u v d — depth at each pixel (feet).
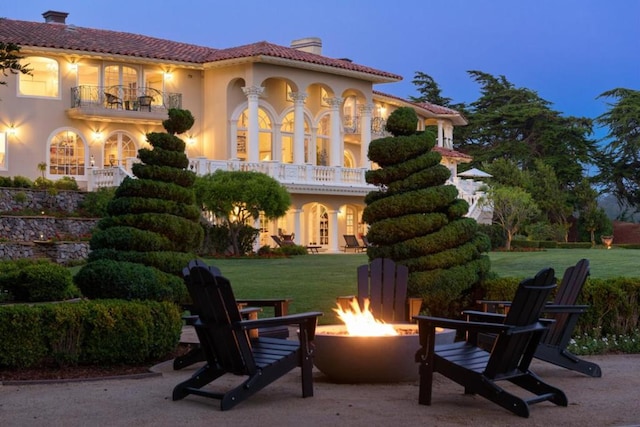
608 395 29.50
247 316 34.30
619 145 220.02
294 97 136.67
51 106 123.54
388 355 31.07
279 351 29.09
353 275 74.43
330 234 136.05
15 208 101.19
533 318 27.25
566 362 33.24
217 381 32.14
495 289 43.91
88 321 34.37
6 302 54.24
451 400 28.53
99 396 29.17
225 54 133.49
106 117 125.29
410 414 26.32
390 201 44.78
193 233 45.57
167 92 133.80
